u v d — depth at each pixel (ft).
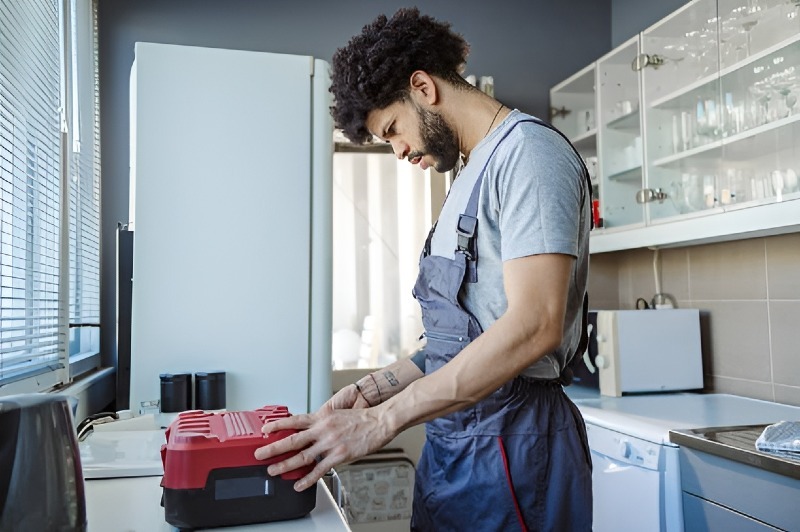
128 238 6.35
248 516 2.73
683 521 5.81
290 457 2.82
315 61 6.39
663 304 9.39
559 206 3.38
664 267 9.41
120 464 3.67
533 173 3.43
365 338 9.61
